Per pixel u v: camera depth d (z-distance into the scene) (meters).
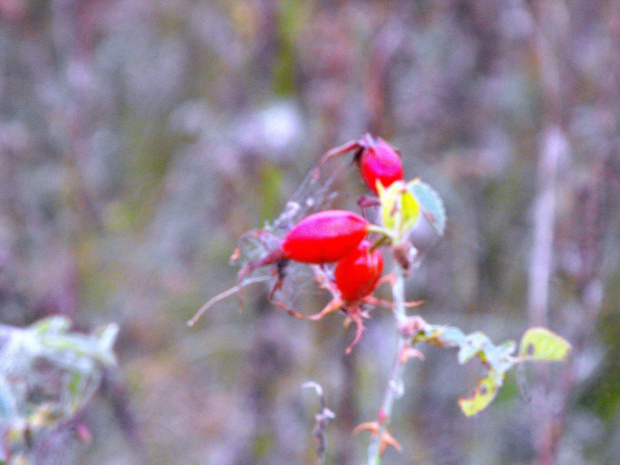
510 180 0.92
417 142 0.91
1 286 0.74
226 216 0.89
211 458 0.83
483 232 0.91
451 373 0.85
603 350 0.77
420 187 0.44
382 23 0.81
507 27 0.88
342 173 0.74
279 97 0.85
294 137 0.83
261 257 0.44
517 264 0.90
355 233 0.43
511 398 0.79
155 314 1.00
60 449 0.50
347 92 0.81
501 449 0.78
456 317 0.87
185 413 0.88
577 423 0.77
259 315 0.83
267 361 0.82
